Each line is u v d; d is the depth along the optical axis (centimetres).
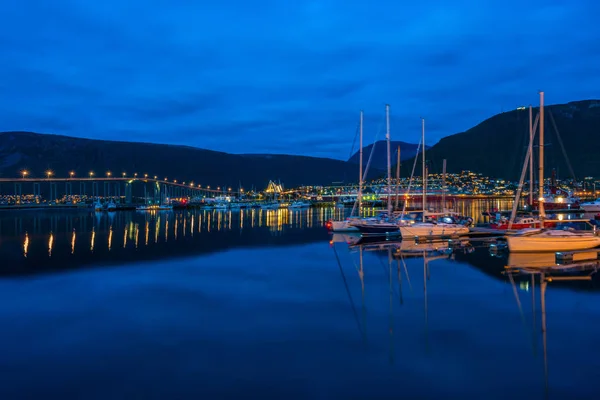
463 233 4294
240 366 1179
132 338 1404
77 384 1079
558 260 2839
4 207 16088
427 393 1021
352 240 4403
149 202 19838
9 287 2161
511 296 1925
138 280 2334
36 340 1389
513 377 1102
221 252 3503
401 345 1326
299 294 1994
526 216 5634
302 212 12800
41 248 3788
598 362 1194
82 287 2158
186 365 1187
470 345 1323
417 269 2616
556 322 1546
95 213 12244
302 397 1006
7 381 1097
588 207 8469
